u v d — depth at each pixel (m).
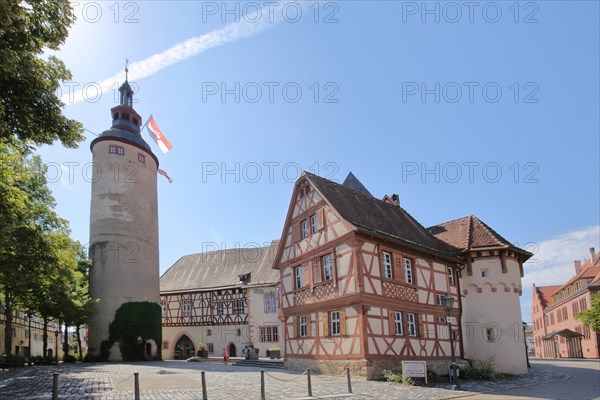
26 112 12.02
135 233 35.53
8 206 13.98
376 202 25.86
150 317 35.12
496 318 24.53
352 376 18.59
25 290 26.08
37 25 11.83
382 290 19.86
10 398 12.21
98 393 13.24
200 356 39.06
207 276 44.94
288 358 23.48
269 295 40.50
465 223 27.98
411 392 14.95
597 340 47.06
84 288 32.41
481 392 15.73
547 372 25.36
